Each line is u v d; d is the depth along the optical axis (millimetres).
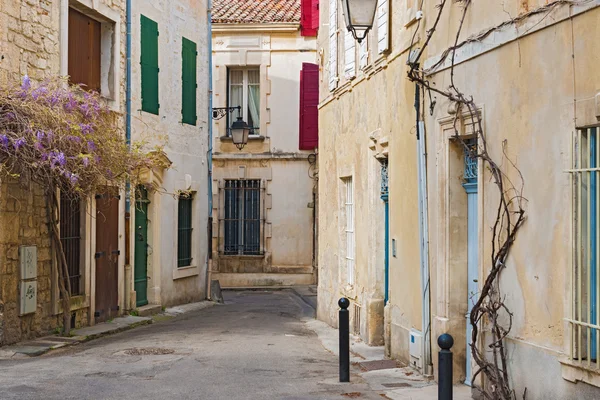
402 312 11164
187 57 20891
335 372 10391
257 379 9672
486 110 8312
